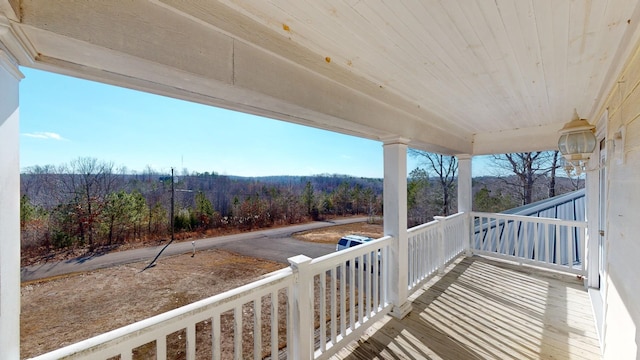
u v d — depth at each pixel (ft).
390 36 4.77
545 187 34.88
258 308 5.08
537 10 3.96
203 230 35.83
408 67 6.16
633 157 4.17
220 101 5.08
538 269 13.24
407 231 9.66
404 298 9.12
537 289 10.96
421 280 11.03
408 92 7.97
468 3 3.80
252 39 4.38
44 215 22.74
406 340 7.61
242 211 41.52
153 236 30.58
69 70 3.54
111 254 23.62
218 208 39.01
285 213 47.62
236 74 4.24
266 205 45.09
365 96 7.09
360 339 7.66
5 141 2.46
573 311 9.13
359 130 7.87
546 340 7.52
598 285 10.39
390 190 9.12
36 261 20.59
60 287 14.62
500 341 7.50
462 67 6.12
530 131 13.08
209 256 22.67
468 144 14.44
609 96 6.58
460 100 8.68
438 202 42.24
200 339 10.62
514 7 3.89
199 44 3.79
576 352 6.98
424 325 8.36
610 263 5.95
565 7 3.88
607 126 6.79
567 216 21.66
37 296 13.41
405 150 9.14
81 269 18.39
